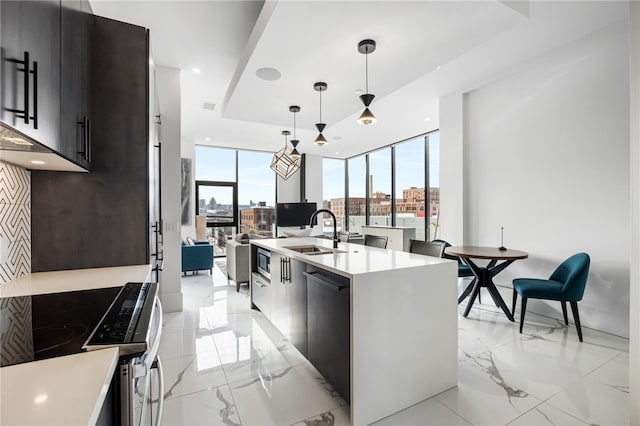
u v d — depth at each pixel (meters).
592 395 1.99
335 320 1.89
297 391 2.07
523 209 3.74
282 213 8.34
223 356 2.57
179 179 3.78
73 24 1.56
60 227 1.94
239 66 3.06
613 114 2.96
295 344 2.47
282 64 2.71
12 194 1.67
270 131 6.59
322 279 2.03
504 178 3.94
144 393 1.00
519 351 2.61
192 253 5.66
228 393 2.04
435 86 4.22
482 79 4.00
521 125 3.76
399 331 1.86
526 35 3.09
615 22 2.90
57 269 1.93
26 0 1.02
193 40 3.13
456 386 2.10
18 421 0.56
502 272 4.02
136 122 2.10
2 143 1.16
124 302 1.26
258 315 3.59
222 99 4.74
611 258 2.98
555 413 1.82
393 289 1.84
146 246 2.11
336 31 2.24
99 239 2.01
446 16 2.07
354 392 1.71
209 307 3.90
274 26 2.18
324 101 3.62
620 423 1.73
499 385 2.11
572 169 3.27
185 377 2.24
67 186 1.95
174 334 3.03
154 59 3.51
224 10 2.66
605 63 3.00
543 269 3.54
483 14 2.07
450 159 4.53
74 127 1.58
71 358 0.81
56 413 0.58
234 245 4.81
